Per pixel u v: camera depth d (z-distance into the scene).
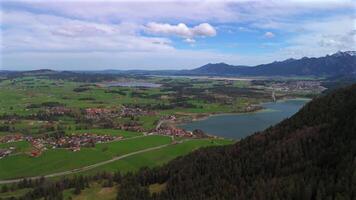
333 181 156.88
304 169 179.75
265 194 164.88
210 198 179.62
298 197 157.25
